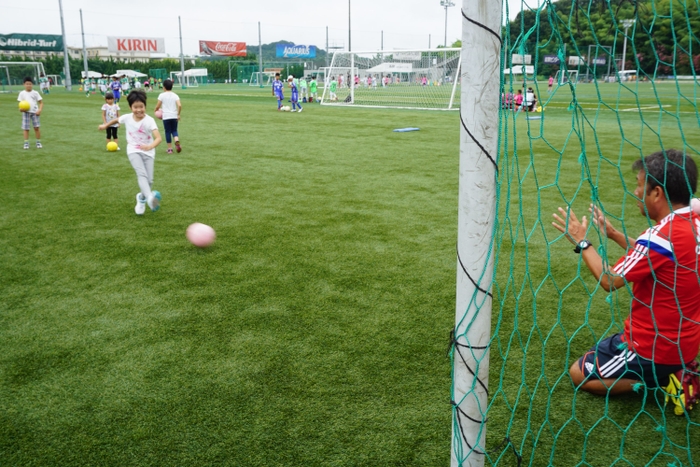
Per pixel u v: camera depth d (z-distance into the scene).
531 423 2.36
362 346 2.98
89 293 3.72
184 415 2.41
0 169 8.25
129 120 5.48
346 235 4.96
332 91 26.95
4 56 53.66
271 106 23.12
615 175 7.65
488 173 1.55
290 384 2.63
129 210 5.90
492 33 1.46
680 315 2.15
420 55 24.67
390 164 8.70
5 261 4.33
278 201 6.26
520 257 4.38
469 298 1.64
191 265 4.23
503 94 1.59
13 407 2.47
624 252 4.48
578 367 2.55
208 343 3.03
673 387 2.32
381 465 2.10
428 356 2.87
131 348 2.98
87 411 2.44
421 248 4.59
